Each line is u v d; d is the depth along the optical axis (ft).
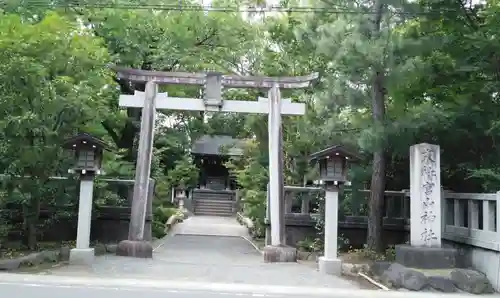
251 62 70.90
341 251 56.18
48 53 41.93
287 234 59.16
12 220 50.24
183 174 109.60
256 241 70.59
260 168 72.08
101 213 57.82
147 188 50.93
